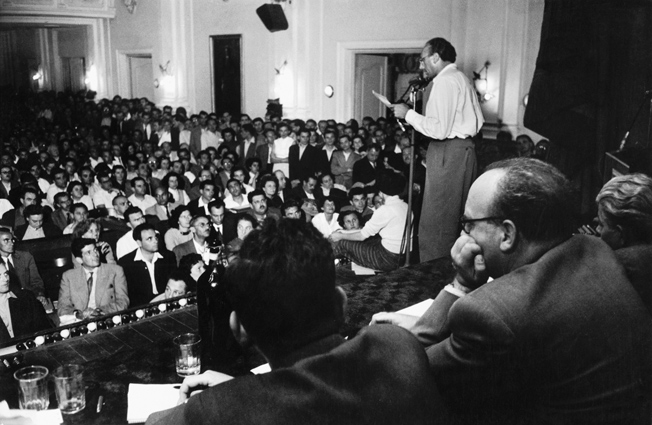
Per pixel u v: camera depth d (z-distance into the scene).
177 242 5.10
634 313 1.05
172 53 12.88
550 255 1.08
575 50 4.68
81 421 1.31
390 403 0.88
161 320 2.26
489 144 7.63
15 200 6.22
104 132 11.04
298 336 0.94
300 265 0.91
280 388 0.87
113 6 14.13
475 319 1.02
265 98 11.39
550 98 4.87
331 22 10.12
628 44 4.40
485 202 1.12
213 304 1.58
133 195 6.61
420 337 1.26
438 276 2.23
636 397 1.03
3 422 1.27
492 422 1.06
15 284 3.81
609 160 3.57
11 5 12.79
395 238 4.48
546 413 1.03
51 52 17.03
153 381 1.50
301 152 8.79
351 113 10.31
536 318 1.00
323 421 0.84
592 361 1.01
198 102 12.78
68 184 6.80
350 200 6.30
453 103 3.15
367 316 1.82
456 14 8.36
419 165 4.96
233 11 11.63
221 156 8.34
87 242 3.91
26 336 2.36
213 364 1.55
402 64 10.60
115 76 14.77
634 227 1.54
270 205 6.29
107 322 2.50
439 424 0.91
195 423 0.86
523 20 7.61
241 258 0.95
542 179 1.09
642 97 4.37
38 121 12.45
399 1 9.20
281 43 10.77
